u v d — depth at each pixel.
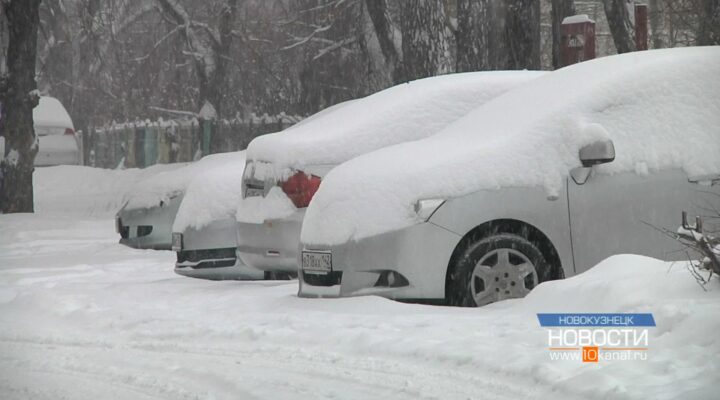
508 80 24.41
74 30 92.50
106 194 63.94
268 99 93.31
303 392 14.13
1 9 53.47
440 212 19.58
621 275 18.08
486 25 47.09
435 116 23.61
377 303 19.44
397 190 19.88
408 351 16.08
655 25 73.06
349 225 20.06
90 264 32.28
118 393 14.70
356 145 23.05
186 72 102.06
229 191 26.59
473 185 19.73
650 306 16.30
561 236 19.80
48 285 27.59
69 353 17.98
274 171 23.23
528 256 19.75
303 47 84.50
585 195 19.86
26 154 52.19
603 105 20.41
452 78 24.70
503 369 14.51
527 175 19.81
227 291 24.12
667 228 19.92
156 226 32.28
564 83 21.38
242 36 84.44
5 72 52.16
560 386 13.29
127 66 101.00
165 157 100.62
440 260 19.56
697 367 13.48
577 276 18.69
